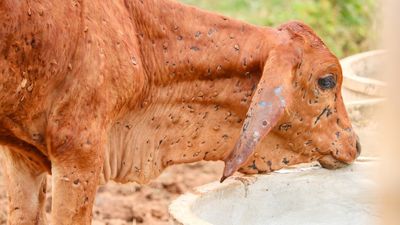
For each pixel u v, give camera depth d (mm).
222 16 10305
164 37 9984
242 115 10414
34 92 9055
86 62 9156
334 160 10844
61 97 9141
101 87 9250
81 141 9195
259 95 9633
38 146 9406
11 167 10078
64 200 9281
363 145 13258
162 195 15875
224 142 10453
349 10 26203
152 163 10203
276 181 10766
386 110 5906
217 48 10164
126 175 10133
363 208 10797
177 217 9344
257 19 25266
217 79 10242
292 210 10797
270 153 10578
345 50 25422
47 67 9008
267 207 10664
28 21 8812
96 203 15258
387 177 6043
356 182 10938
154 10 9938
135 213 14914
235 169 9406
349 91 14875
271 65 9859
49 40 8953
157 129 10141
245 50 10203
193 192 10125
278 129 10422
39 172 10125
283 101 9594
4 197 15070
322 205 10875
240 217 10477
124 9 9695
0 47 8695
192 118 10281
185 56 10055
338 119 10672
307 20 25453
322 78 10328
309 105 10406
